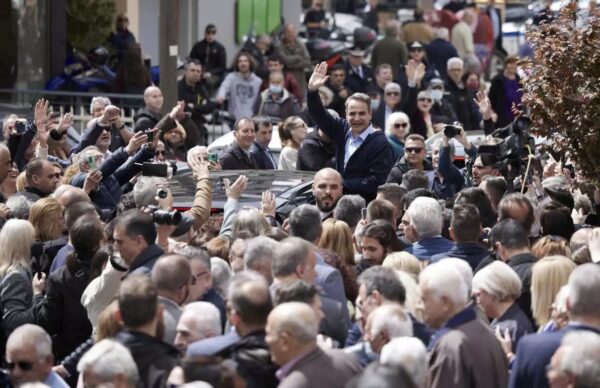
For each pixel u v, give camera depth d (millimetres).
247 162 31844
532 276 17969
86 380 14406
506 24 62812
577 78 24812
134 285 15953
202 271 17938
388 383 12664
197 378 14164
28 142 28953
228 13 57031
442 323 16125
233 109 46594
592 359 13758
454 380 15648
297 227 20125
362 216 22750
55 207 22234
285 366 14898
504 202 21875
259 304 15570
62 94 43000
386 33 51688
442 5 63500
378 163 28188
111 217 24141
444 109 43062
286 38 51594
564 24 25438
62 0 47938
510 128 26781
